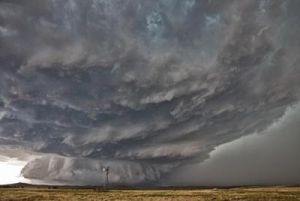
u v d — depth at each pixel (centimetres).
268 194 9625
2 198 7381
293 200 7431
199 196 9069
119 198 8256
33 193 9819
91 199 7719
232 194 9838
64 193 10406
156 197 8712
